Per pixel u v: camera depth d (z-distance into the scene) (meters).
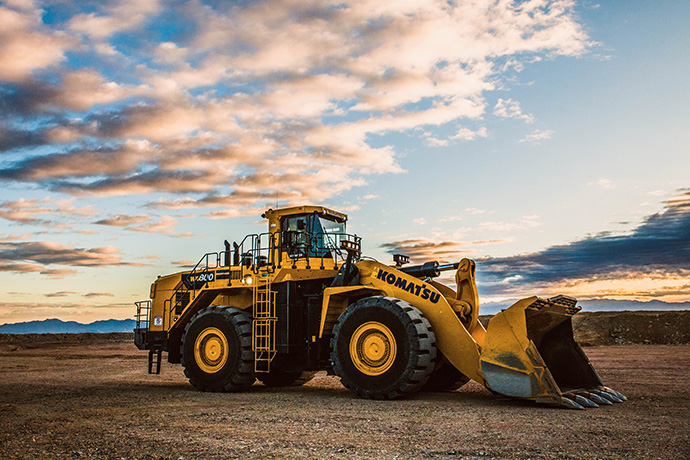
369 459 4.92
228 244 11.91
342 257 11.44
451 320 8.95
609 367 14.44
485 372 8.25
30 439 5.85
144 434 6.08
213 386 10.59
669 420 6.72
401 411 7.63
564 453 5.05
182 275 12.33
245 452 5.21
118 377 13.80
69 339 39.19
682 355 18.73
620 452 5.07
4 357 22.48
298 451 5.24
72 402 8.91
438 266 10.07
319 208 11.41
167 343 12.30
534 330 8.77
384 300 9.09
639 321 31.02
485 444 5.44
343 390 10.95
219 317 10.83
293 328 10.49
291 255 11.21
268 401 8.93
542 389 7.89
